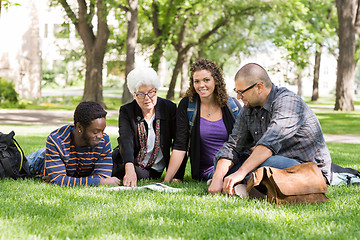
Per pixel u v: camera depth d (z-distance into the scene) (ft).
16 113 67.67
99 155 13.99
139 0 75.46
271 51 102.58
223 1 80.33
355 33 82.53
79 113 12.55
